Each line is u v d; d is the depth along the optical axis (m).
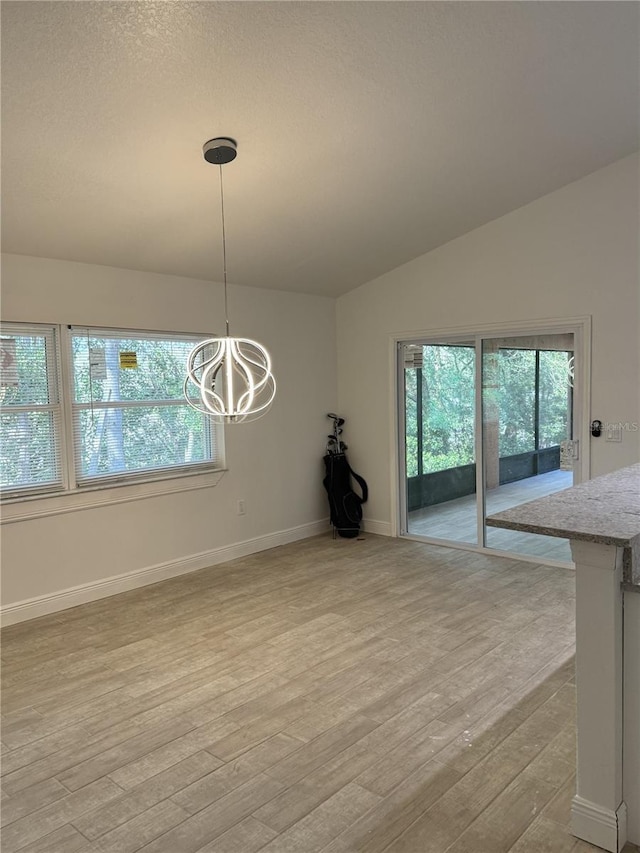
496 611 3.83
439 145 3.49
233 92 2.71
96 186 3.26
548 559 4.79
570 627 3.57
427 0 2.39
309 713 2.71
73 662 3.26
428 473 5.50
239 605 4.05
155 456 4.65
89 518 4.18
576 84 3.10
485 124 3.35
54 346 4.05
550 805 2.10
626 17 2.64
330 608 3.95
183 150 3.08
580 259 4.40
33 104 2.56
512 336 4.85
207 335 4.92
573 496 2.37
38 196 3.23
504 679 2.97
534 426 4.78
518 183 4.22
